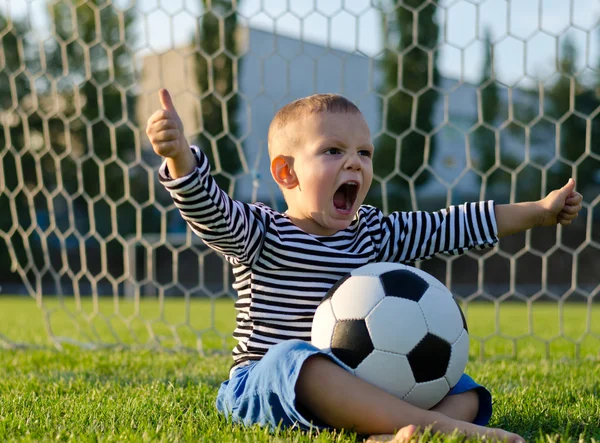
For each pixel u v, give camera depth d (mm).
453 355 1794
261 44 15383
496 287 11523
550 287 11539
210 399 2369
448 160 14867
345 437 1686
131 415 2057
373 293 1785
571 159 13672
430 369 1755
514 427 1963
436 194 14641
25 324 6336
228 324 6254
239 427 1845
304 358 1664
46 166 13289
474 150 14602
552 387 2678
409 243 2100
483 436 1587
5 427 1936
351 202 1978
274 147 2037
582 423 1970
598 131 13523
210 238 1821
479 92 4430
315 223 1995
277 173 2029
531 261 11562
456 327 1817
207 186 1756
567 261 11555
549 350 4254
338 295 1814
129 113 13984
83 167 13484
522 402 2314
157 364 3420
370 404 1641
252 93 15281
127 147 13906
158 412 2104
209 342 4578
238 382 1861
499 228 2125
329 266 1936
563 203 2119
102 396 2424
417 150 13000
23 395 2447
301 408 1727
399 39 12453
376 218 2109
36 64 13797
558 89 13844
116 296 4578
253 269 1952
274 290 1926
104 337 5066
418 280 1843
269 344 1903
